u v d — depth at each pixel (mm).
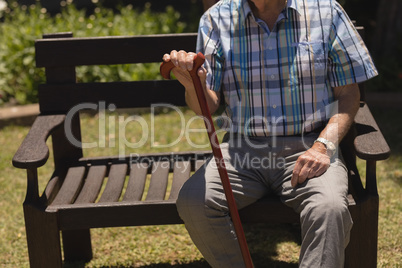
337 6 2850
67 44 3346
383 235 3604
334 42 2816
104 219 2717
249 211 2721
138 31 7430
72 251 3475
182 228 3857
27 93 6637
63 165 3330
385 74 6809
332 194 2508
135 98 3410
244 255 2572
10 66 6832
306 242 2484
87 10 11289
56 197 2893
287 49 2809
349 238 2576
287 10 2791
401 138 5281
